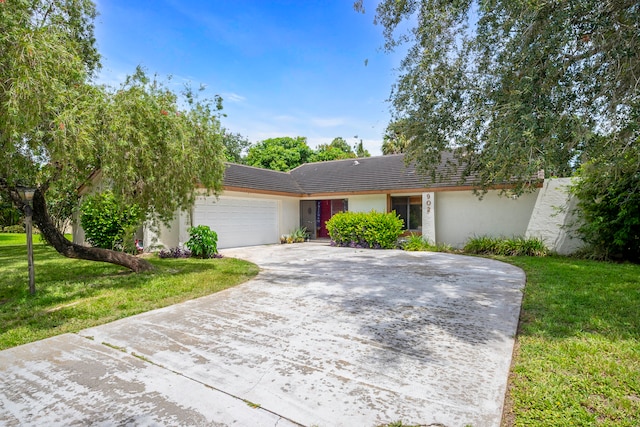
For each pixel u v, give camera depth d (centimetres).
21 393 308
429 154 755
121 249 1274
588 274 820
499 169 614
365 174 1888
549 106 510
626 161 611
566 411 271
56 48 512
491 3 514
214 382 324
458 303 585
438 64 638
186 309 565
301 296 645
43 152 554
